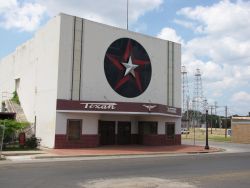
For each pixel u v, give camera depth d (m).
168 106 36.44
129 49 35.44
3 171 16.22
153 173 16.47
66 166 18.67
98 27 33.22
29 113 36.00
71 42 31.41
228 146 44.12
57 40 31.05
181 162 22.02
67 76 30.92
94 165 19.45
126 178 14.65
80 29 32.06
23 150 27.44
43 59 33.66
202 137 71.94
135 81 35.75
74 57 31.47
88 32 32.53
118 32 34.75
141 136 36.56
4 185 12.40
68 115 30.72
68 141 30.48
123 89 34.66
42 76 33.53
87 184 12.98
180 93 39.97
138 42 36.34
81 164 19.91
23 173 15.56
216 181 14.34
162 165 20.06
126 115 35.78
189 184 13.43
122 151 29.12
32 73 36.34
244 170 18.28
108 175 15.45
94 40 32.84
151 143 36.38
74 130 31.14
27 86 37.62
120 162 21.48
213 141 57.03
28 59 38.03
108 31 33.94
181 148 34.94
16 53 42.69
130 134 36.28
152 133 36.91
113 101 33.12
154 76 37.50
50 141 30.47
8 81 45.31
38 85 34.25
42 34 34.41
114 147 32.75
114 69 34.16
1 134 25.14
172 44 39.75
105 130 34.41
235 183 13.93
